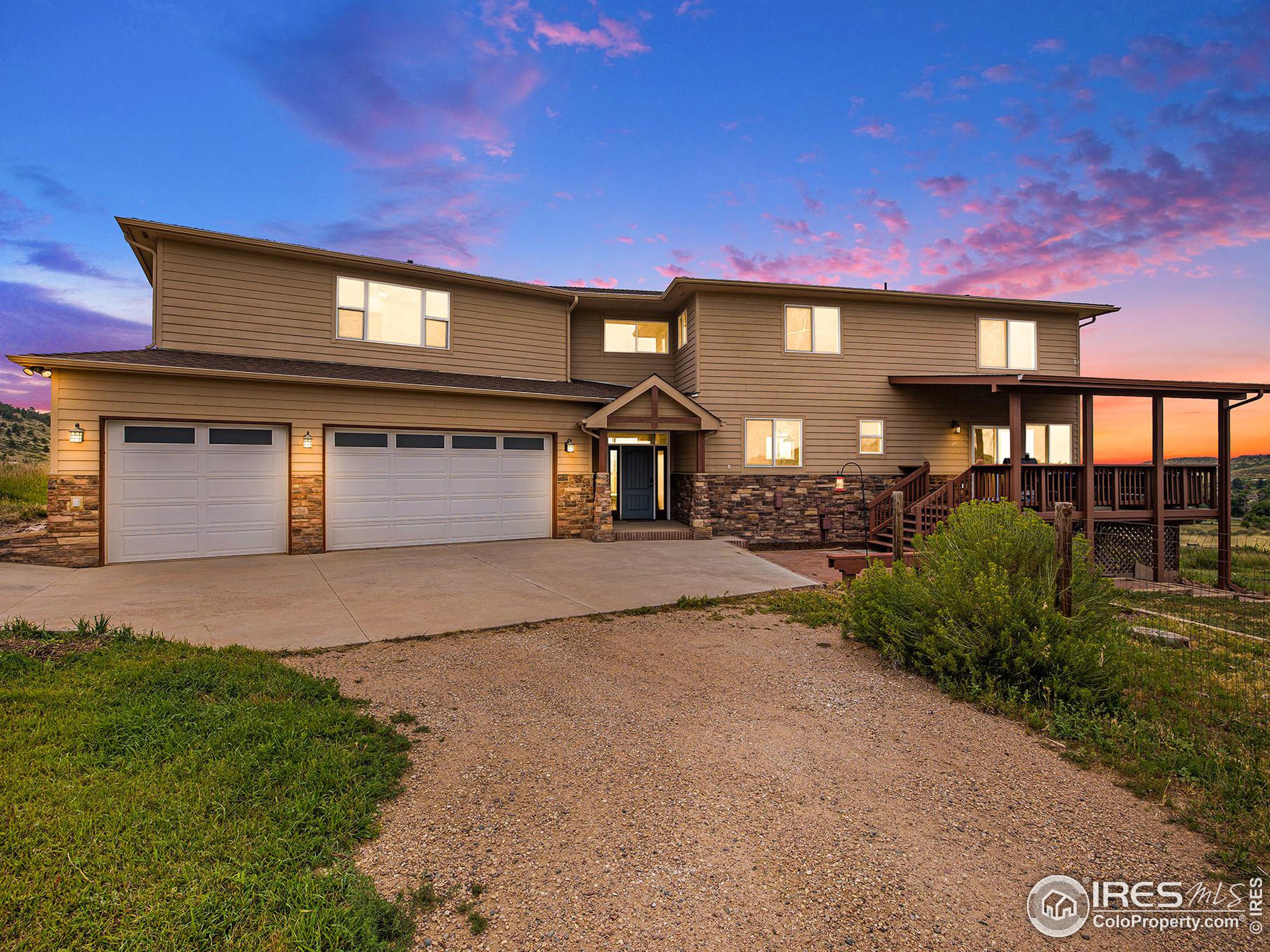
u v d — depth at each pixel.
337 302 12.94
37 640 5.34
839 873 2.58
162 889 2.22
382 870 2.54
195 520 10.55
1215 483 13.89
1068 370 16.69
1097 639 4.95
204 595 7.86
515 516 13.45
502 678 5.06
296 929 2.07
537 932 2.19
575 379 16.75
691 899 2.40
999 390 12.64
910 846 2.80
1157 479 13.31
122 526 10.05
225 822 2.71
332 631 6.37
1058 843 2.85
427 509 12.48
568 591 8.53
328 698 4.33
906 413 15.84
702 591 8.76
